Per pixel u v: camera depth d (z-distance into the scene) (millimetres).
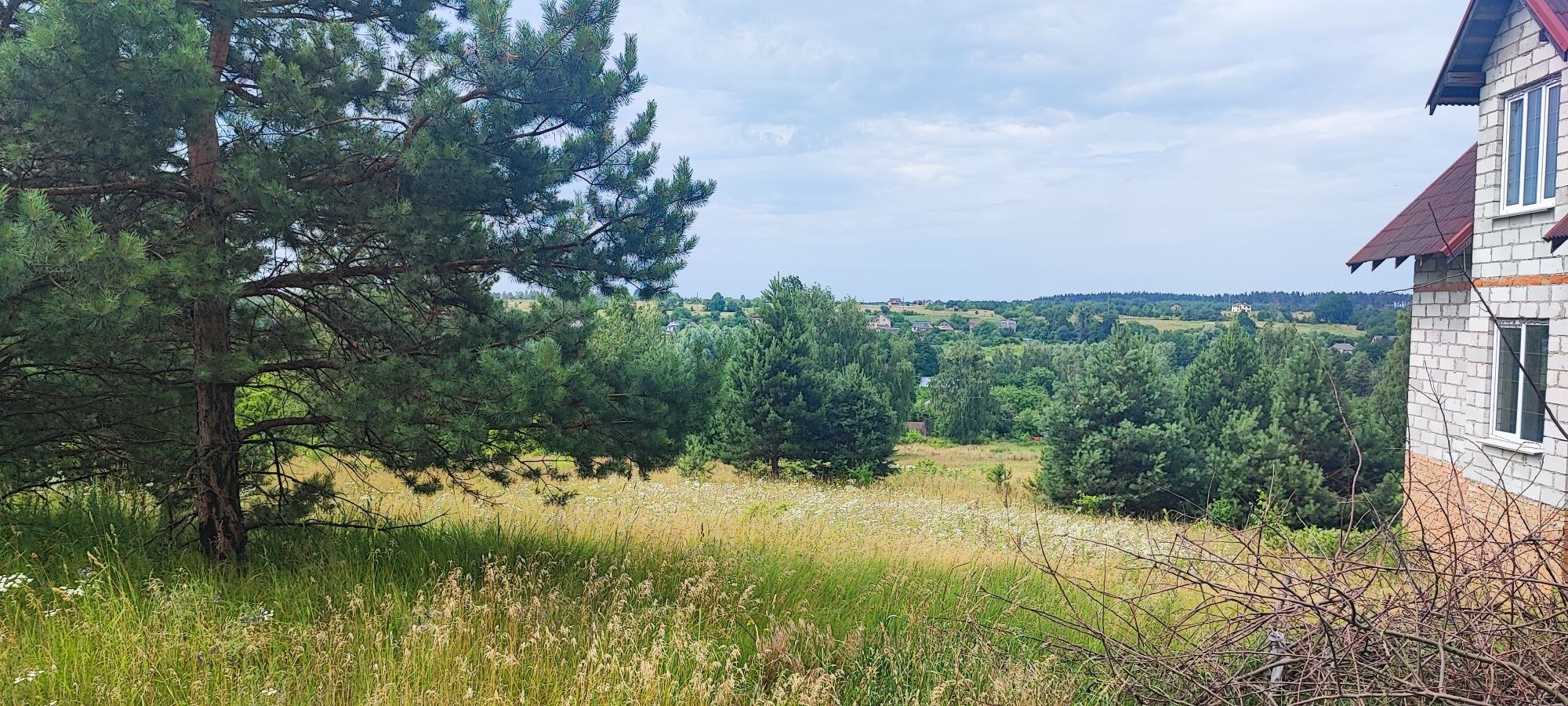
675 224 7918
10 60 5156
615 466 7789
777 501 16141
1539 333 10672
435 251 6871
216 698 4156
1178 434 26781
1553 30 9352
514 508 11164
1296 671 3939
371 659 4699
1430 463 13109
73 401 6723
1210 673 4121
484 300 7652
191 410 7195
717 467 32969
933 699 4645
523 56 6930
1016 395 74688
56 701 3818
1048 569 4961
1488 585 3789
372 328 7488
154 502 7836
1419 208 14414
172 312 5746
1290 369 24484
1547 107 10367
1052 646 5055
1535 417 10633
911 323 136875
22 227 4625
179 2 6152
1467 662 3561
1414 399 13688
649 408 7695
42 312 4844
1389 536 3885
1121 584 8109
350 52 7016
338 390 6816
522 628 5422
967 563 9164
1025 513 18906
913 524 14961
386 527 7719
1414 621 3586
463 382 6617
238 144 6738
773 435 30750
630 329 24609
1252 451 24141
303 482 7672
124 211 6500
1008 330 134375
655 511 12828
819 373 32469
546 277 7672
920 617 6418
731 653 5109
